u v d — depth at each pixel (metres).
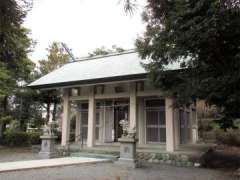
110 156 13.05
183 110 16.94
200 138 20.47
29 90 21.77
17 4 4.07
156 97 15.55
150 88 14.35
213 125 21.12
